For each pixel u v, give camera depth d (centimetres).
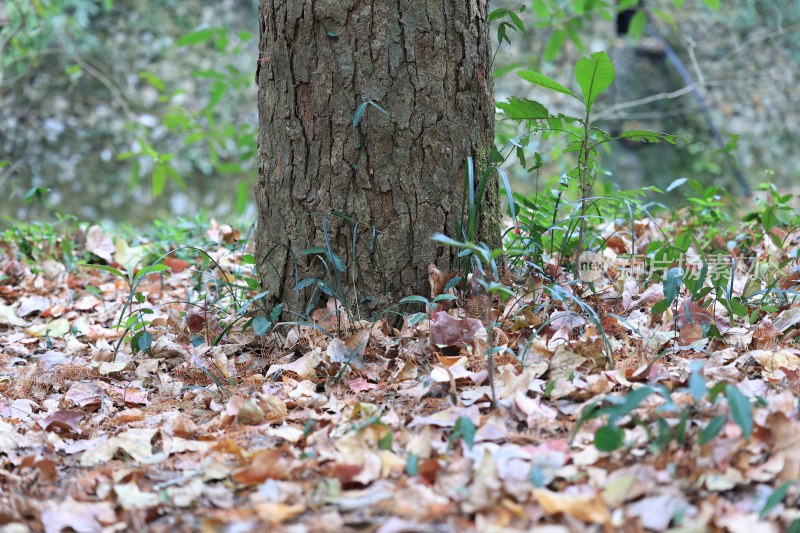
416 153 294
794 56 1206
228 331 320
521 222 365
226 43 643
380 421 211
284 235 306
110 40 1031
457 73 297
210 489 196
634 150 1112
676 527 166
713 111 1140
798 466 181
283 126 301
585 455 197
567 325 276
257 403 246
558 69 1057
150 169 999
